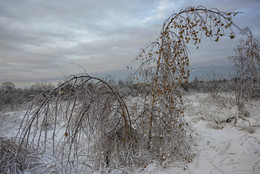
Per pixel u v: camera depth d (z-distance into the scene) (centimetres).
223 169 360
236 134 518
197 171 379
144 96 482
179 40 421
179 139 443
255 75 711
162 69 439
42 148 531
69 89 380
